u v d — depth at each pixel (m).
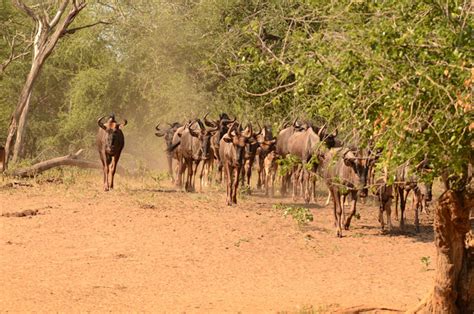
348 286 29.78
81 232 38.62
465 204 21.81
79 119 88.88
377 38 18.12
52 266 31.77
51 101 101.00
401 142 18.70
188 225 40.62
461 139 18.53
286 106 46.50
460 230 22.20
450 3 17.53
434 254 36.28
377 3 19.00
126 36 85.75
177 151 56.56
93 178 62.25
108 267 32.03
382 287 29.72
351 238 39.31
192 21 70.75
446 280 22.52
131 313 24.81
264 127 56.56
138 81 83.62
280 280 30.70
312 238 38.84
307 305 25.95
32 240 36.59
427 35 18.31
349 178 38.50
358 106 19.39
